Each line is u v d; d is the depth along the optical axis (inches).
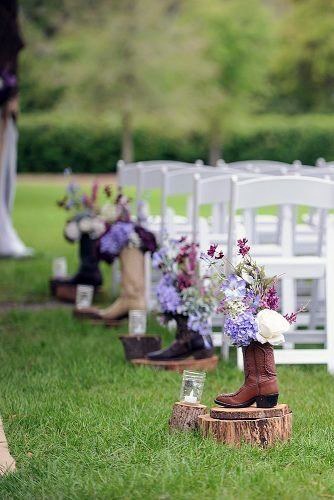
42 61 1526.8
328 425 251.0
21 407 265.4
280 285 394.0
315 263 323.3
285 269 323.0
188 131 1628.9
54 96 1699.1
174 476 201.9
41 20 1642.5
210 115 1653.5
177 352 321.4
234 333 227.1
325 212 373.1
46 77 1520.7
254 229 398.6
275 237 457.4
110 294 502.0
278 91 1930.4
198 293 313.9
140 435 234.4
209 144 1697.8
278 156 1672.0
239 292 229.9
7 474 207.8
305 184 325.7
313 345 383.2
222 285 233.8
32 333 390.6
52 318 422.3
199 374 239.0
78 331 391.5
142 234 393.4
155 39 1513.3
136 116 1546.5
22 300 491.5
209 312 313.9
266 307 231.3
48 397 280.1
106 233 394.0
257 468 208.8
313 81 1904.5
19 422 252.1
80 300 423.8
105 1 1531.7
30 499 192.9
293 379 314.7
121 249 394.0
